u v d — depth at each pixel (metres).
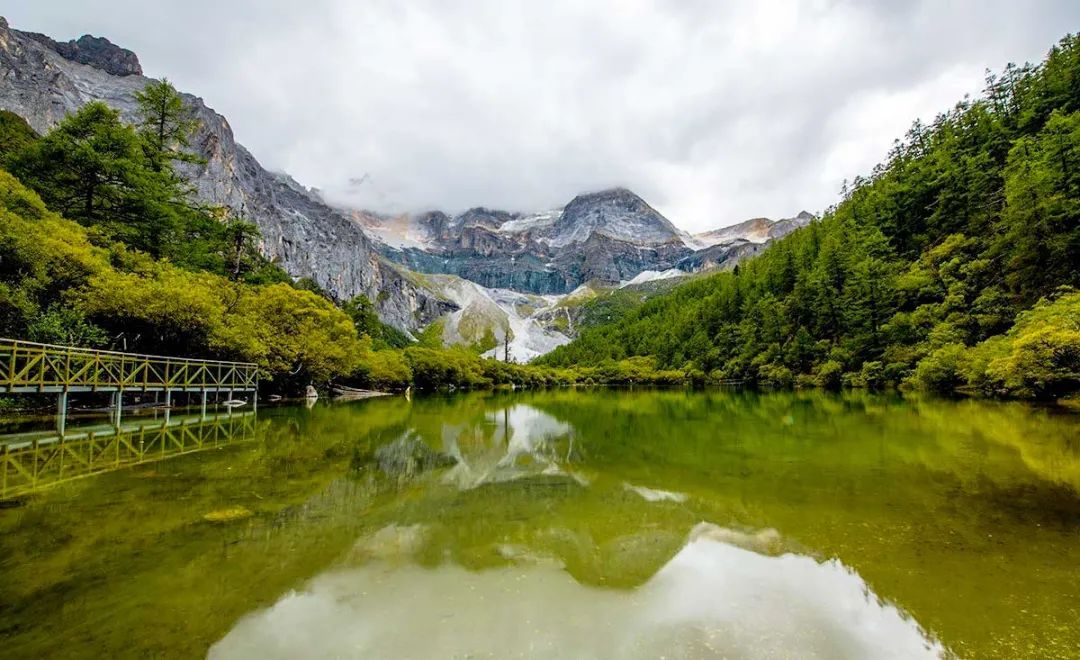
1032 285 36.53
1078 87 52.78
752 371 72.00
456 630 5.30
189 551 7.31
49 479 11.47
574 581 6.57
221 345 26.73
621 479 12.48
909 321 47.09
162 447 15.88
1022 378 25.62
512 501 10.52
